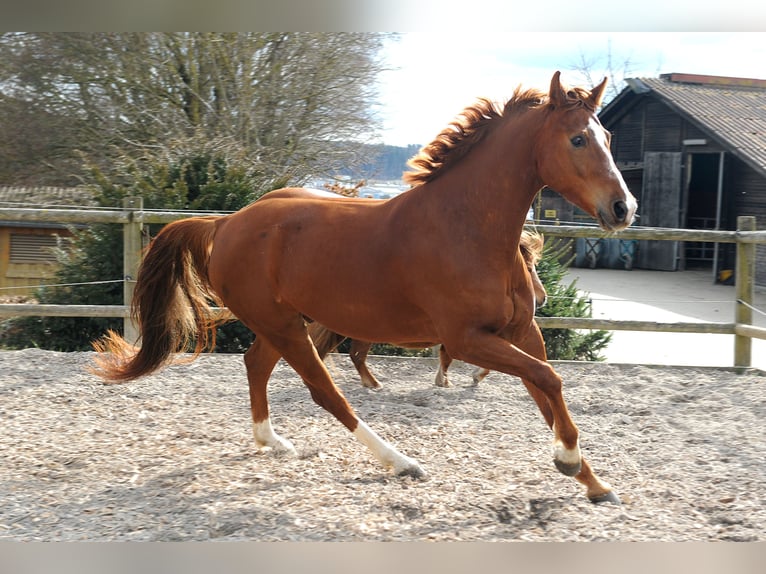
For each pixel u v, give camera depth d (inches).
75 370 246.4
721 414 215.2
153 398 217.8
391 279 143.9
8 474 156.3
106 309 273.7
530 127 135.9
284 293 156.6
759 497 147.7
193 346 286.0
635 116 828.0
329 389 162.9
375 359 280.8
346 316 150.4
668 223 777.6
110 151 532.7
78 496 145.2
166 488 149.5
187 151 346.9
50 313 271.7
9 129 554.6
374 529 129.6
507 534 128.3
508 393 240.2
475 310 136.9
